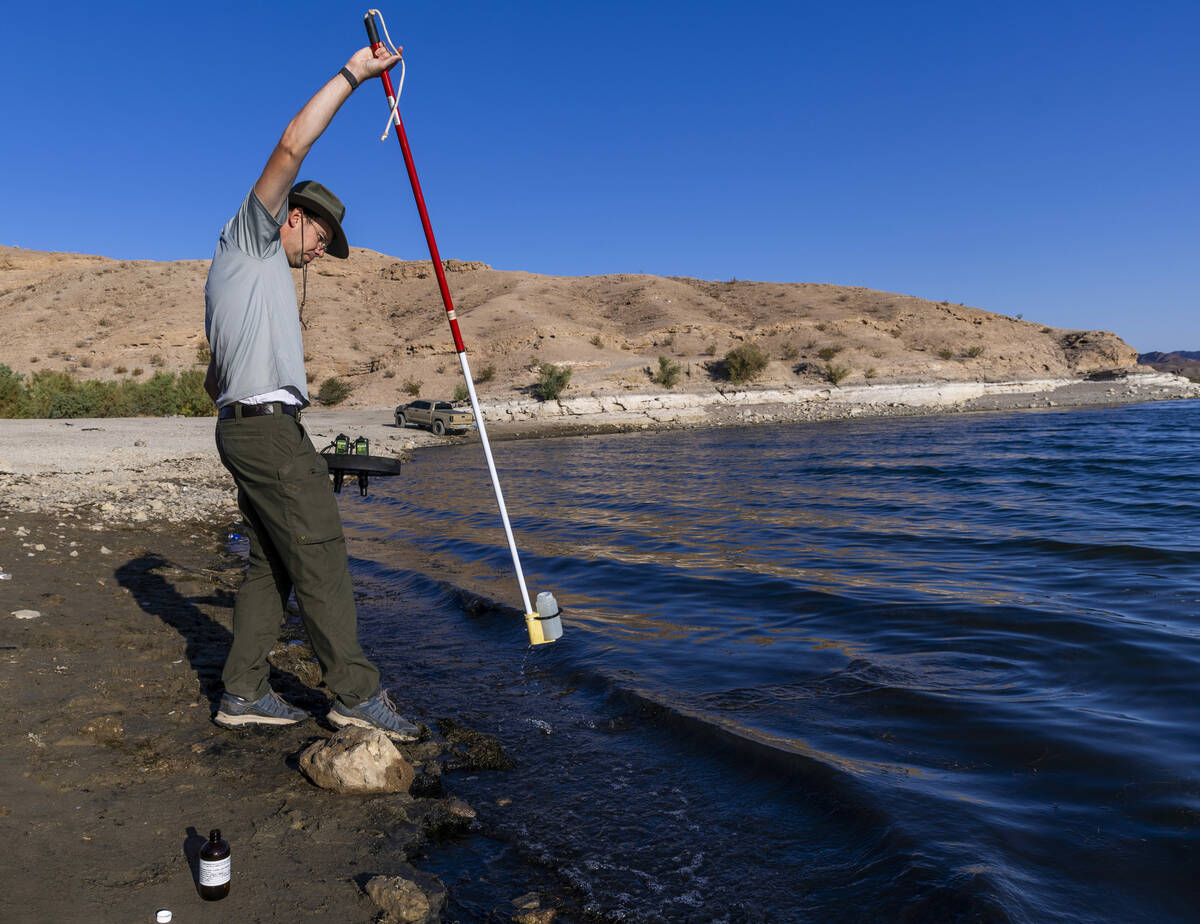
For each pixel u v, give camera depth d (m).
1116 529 9.77
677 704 4.20
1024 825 2.84
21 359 75.12
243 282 3.27
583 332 79.12
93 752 3.28
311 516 3.43
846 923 2.38
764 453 25.91
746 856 2.81
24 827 2.60
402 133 3.87
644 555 8.88
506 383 63.03
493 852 2.87
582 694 4.57
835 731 3.79
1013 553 8.41
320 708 4.18
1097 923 2.28
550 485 17.77
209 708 3.92
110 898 2.29
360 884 2.53
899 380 64.31
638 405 52.69
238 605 3.71
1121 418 39.84
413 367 68.88
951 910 2.34
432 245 4.07
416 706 4.37
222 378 3.34
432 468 23.11
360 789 3.16
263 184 3.15
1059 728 3.68
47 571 6.46
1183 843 2.67
